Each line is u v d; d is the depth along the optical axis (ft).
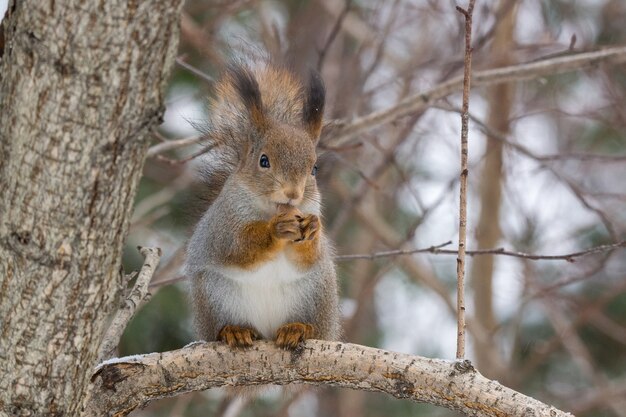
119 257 19.27
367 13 60.08
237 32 54.90
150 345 51.19
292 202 28.58
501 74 38.45
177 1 17.35
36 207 18.34
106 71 17.42
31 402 19.81
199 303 30.17
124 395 23.72
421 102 39.32
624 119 49.65
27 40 17.47
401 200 59.82
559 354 60.08
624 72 56.18
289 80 33.83
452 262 60.95
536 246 55.52
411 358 23.70
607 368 60.08
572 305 56.03
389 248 52.49
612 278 57.82
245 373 24.82
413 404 60.03
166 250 51.70
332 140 39.01
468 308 61.11
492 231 57.21
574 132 60.85
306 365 24.56
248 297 29.14
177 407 46.57
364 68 56.75
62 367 19.71
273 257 28.27
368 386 23.99
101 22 17.11
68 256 18.69
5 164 18.45
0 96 18.48
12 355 19.52
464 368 22.97
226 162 32.94
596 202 55.52
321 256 29.68
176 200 52.21
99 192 18.29
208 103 35.94
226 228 28.86
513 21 52.65
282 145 29.04
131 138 18.01
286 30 54.19
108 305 19.61
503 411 22.41
